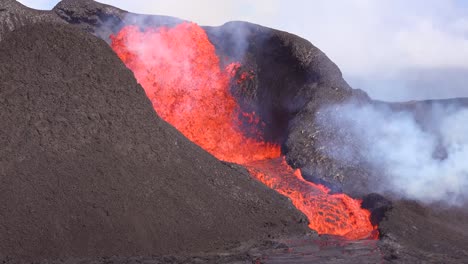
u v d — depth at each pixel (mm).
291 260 15406
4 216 15609
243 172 21312
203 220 17688
